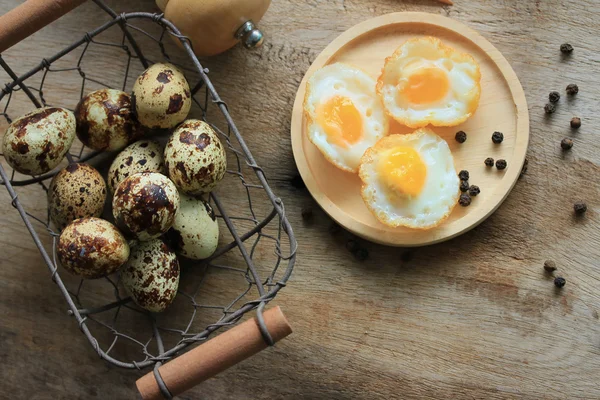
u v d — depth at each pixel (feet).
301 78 1.64
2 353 1.63
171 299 1.46
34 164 1.41
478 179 1.57
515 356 1.56
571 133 1.60
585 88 1.61
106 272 1.38
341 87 1.57
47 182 1.65
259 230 1.51
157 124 1.46
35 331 1.63
